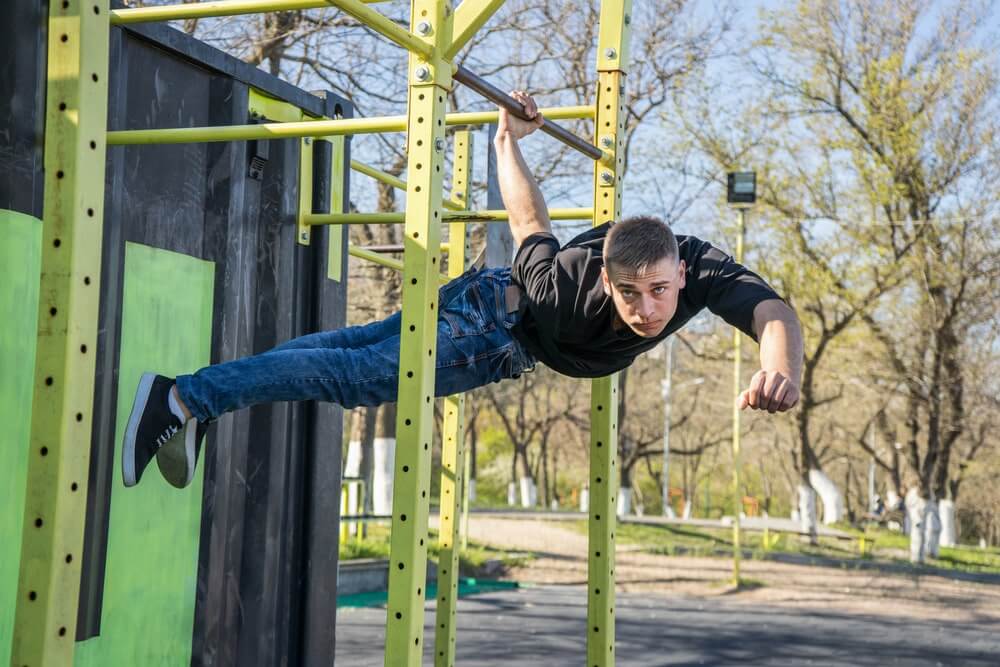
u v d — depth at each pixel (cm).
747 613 1249
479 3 278
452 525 525
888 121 2195
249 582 421
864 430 3127
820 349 2339
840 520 3700
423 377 269
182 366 381
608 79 391
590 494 373
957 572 1867
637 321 266
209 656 395
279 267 434
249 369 282
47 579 196
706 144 2344
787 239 2325
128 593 356
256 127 304
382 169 1658
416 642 263
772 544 2180
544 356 301
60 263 202
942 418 2267
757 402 221
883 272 2247
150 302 364
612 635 372
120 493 352
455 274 582
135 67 356
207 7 270
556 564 1664
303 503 456
